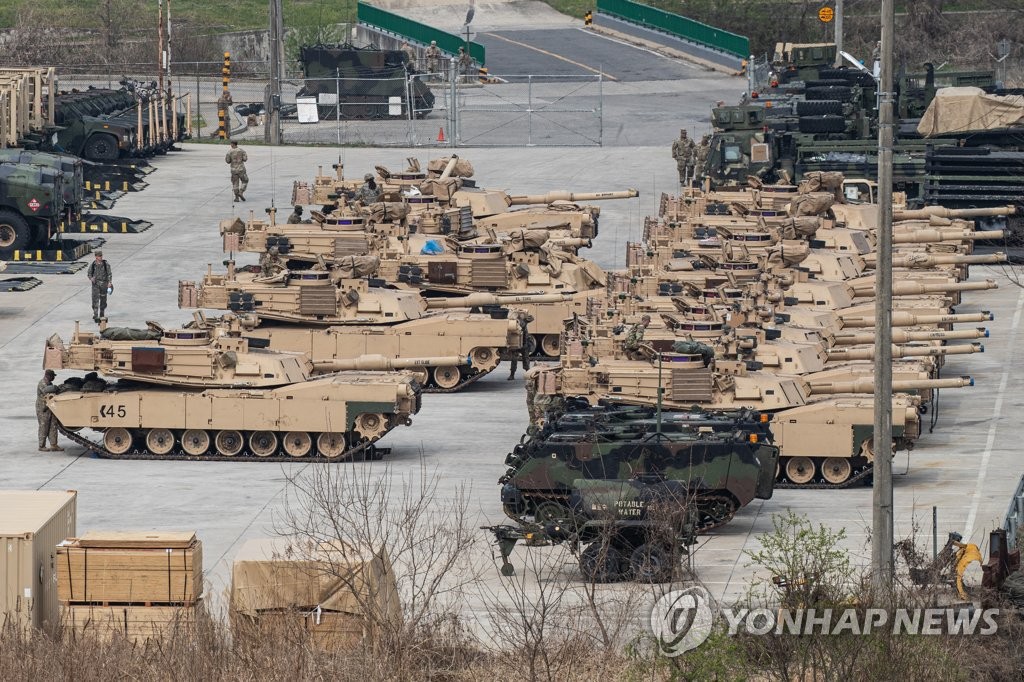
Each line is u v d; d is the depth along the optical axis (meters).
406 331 164.75
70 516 96.12
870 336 146.12
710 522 114.44
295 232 184.00
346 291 165.75
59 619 88.62
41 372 168.62
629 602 85.62
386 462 136.88
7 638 84.12
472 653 85.75
